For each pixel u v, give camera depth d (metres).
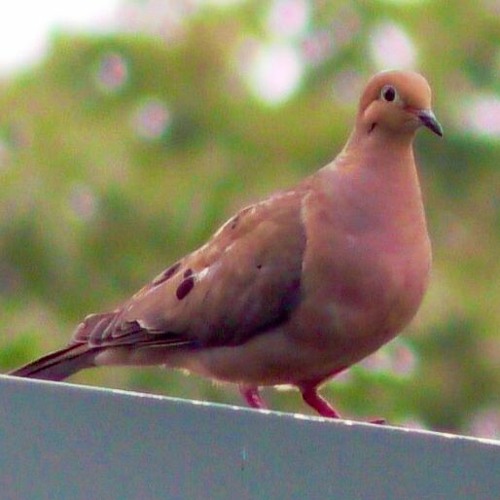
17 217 17.02
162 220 17.42
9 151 17.72
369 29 18.75
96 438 6.80
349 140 9.87
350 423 6.89
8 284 16.94
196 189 17.72
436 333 16.52
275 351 9.70
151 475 6.80
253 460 6.85
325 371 9.80
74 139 17.84
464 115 18.16
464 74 18.53
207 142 18.48
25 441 6.80
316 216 9.51
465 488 6.90
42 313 16.66
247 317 9.71
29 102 18.44
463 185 18.03
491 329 16.66
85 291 16.97
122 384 15.90
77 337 10.23
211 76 18.98
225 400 15.75
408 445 6.90
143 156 18.27
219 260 9.94
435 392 16.19
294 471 6.86
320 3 19.03
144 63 18.97
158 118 18.77
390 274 9.29
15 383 6.83
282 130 18.19
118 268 17.17
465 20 18.80
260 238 9.74
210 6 19.52
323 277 9.37
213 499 6.81
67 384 6.87
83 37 19.08
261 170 17.97
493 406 16.48
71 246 17.05
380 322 9.41
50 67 18.94
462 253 17.62
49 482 6.77
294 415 6.89
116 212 17.31
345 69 18.59
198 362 10.06
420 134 18.02
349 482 6.86
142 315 10.09
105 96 18.78
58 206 17.17
